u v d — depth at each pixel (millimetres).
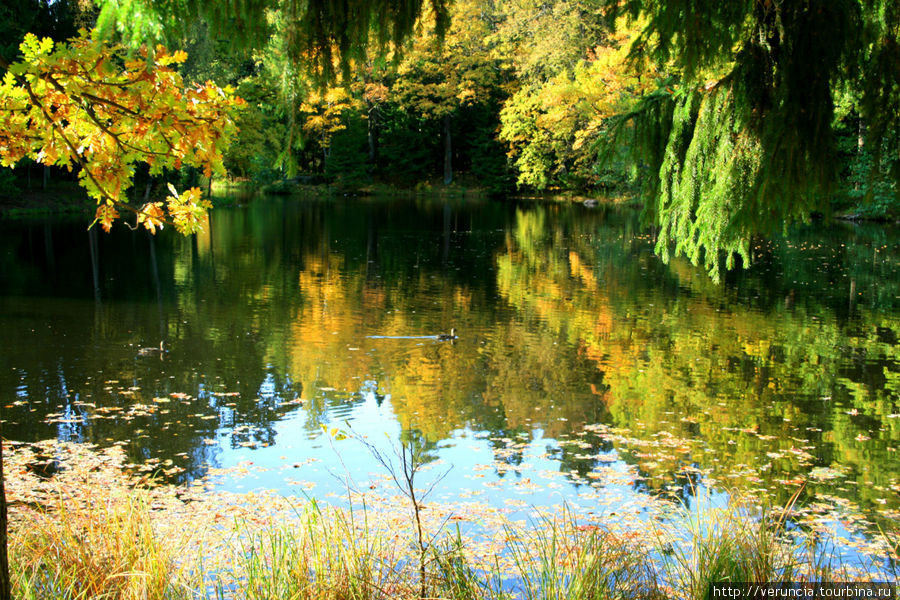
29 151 2543
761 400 7559
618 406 7336
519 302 12594
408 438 6391
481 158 41969
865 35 3193
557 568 3299
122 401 7141
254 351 9133
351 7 3143
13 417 6629
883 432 6637
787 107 3252
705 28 3396
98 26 2375
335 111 37188
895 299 13102
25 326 10031
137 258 16922
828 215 3412
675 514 4844
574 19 29219
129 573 2793
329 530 3463
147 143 2510
